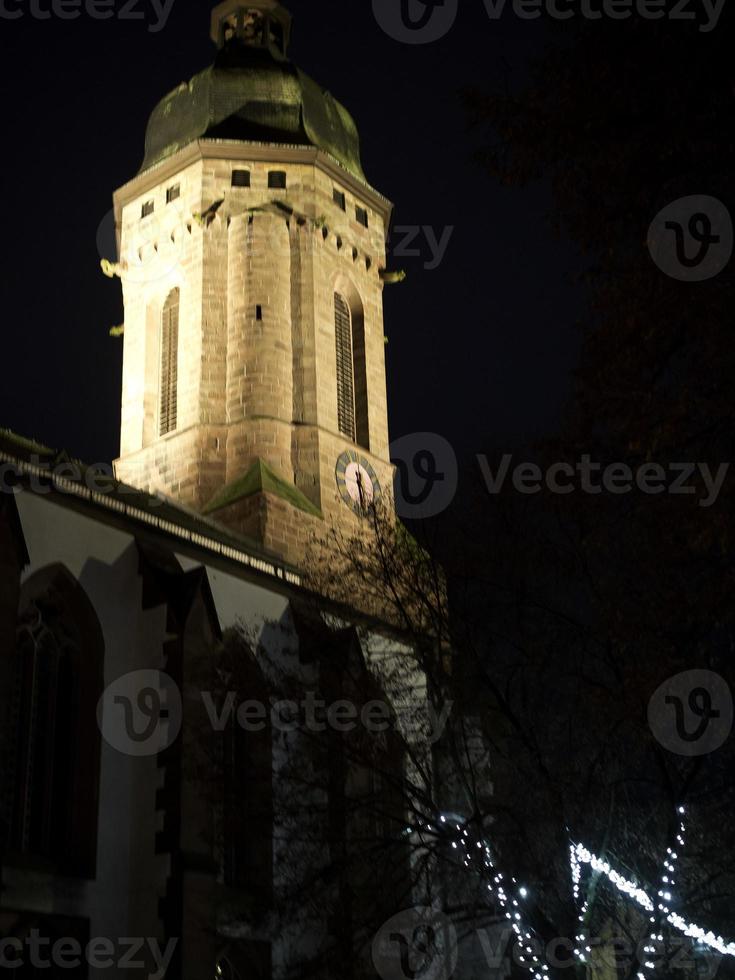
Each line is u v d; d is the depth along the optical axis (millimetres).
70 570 32688
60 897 28859
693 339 18094
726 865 30609
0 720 28125
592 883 27766
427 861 30078
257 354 48656
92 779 30969
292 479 47344
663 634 24312
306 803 34469
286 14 58031
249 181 51938
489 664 30078
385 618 38531
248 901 32719
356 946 32938
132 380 50969
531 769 29625
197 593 33625
